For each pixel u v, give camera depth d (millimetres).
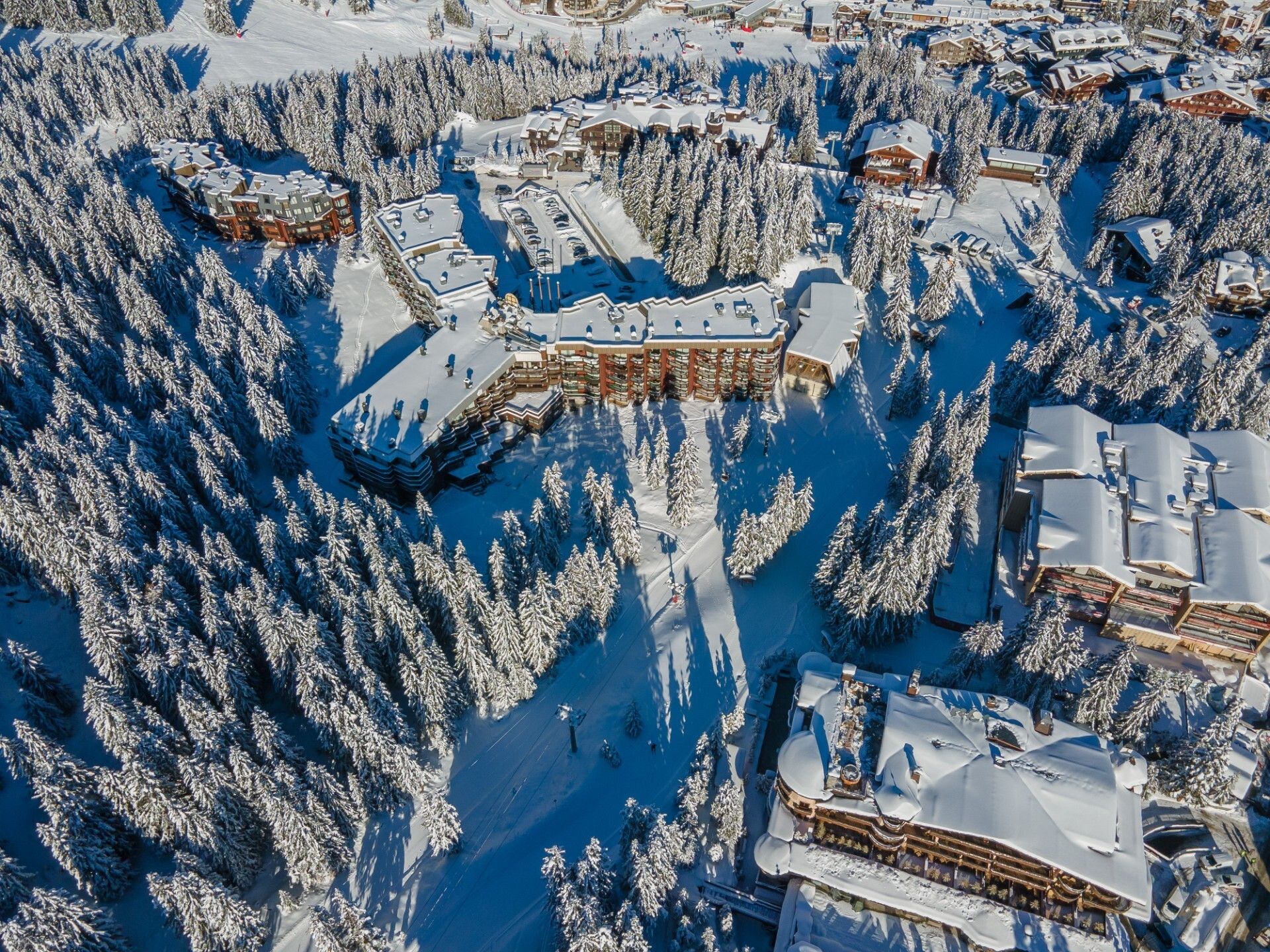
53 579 78438
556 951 56062
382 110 179875
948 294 119375
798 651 80062
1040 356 101000
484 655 72250
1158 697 64250
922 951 56625
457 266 122500
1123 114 174875
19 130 160125
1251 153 152250
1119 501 80812
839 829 60500
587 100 197000
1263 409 94438
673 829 58094
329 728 65062
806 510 88312
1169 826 64312
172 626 69375
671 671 79188
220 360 102750
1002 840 54500
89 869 58344
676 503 93000
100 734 62281
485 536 93125
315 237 146750
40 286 104688
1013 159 157375
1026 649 67625
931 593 83688
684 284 129375
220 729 61906
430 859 64812
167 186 152500
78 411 90750
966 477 87938
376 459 92500
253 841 61781
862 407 111312
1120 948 54781
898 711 62031
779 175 143875
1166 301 124875
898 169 156500
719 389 110938
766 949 59938
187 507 86375
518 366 106375
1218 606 72688
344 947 51312
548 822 67500
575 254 141625
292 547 80062
